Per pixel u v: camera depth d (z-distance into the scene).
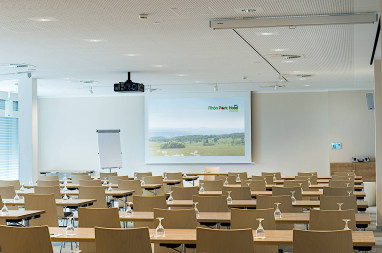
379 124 11.14
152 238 4.86
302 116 20.14
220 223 6.29
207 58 12.20
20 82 15.45
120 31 9.09
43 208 8.24
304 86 18.81
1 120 19.31
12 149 19.91
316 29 8.90
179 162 20.67
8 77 15.16
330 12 7.77
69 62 12.72
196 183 20.55
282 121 20.28
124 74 15.05
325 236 4.36
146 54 11.57
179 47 10.70
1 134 19.31
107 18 8.09
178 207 7.62
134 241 4.67
